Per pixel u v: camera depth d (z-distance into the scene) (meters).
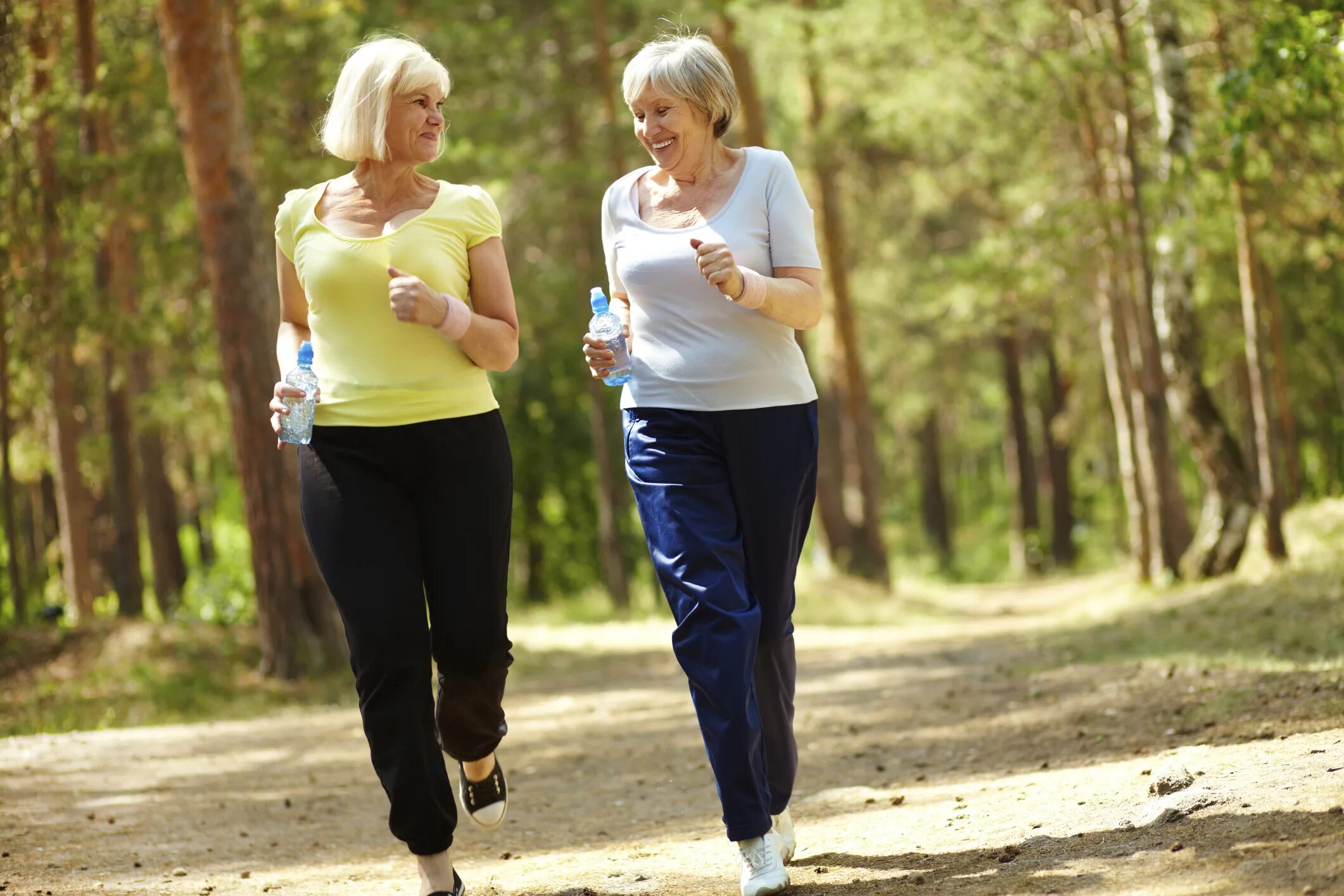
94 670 12.93
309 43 17.09
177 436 21.56
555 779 7.12
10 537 15.65
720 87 4.01
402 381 3.66
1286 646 8.12
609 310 4.07
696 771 6.99
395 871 4.73
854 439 25.97
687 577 3.81
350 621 3.62
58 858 5.04
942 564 40.25
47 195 14.43
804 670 12.06
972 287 17.91
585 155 22.39
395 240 3.67
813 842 4.55
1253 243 14.10
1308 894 2.93
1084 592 22.83
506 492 3.81
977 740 6.75
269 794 6.74
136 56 15.86
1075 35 16.36
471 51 20.08
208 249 13.02
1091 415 26.53
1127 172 15.17
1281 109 9.79
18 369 15.78
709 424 3.91
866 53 18.08
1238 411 26.61
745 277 3.74
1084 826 4.04
